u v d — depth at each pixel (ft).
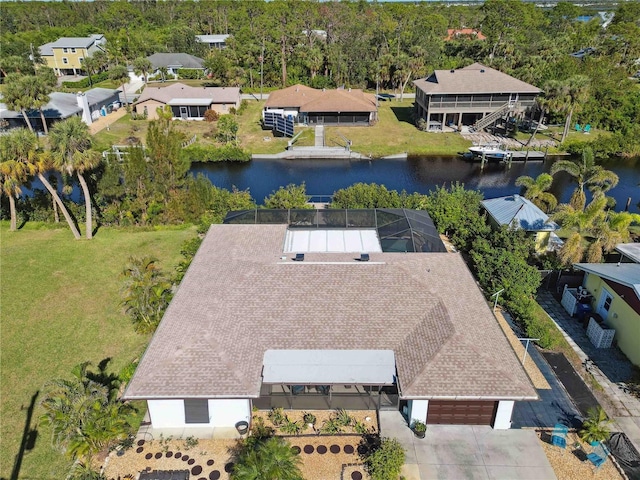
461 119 255.91
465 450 70.90
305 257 96.73
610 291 95.76
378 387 76.69
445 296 85.40
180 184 148.56
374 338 77.77
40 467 71.00
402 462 66.59
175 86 285.43
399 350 76.13
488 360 72.49
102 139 232.73
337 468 68.18
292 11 503.61
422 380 69.77
